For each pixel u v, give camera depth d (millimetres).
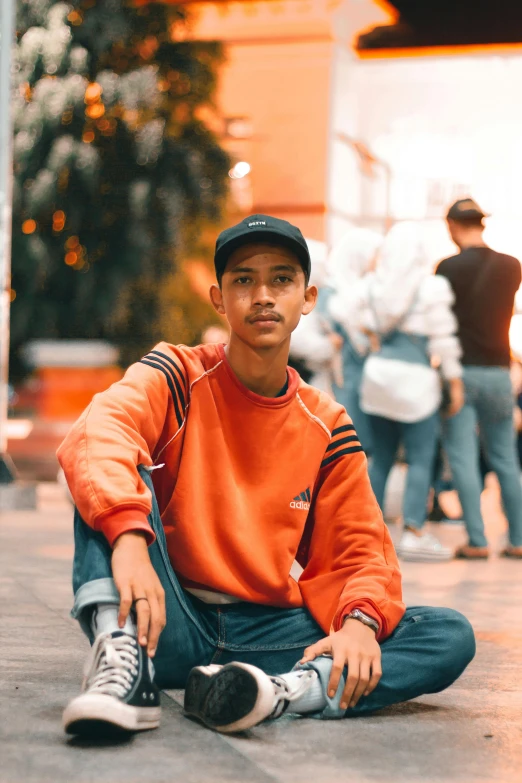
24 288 14641
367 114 18016
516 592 4406
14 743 1837
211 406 2234
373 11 16797
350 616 2156
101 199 14430
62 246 14547
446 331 5613
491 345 5781
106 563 1941
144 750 1819
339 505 2320
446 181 17750
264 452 2240
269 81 16812
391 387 5559
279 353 2217
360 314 5754
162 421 2199
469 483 5793
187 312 15875
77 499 1975
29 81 14430
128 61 15070
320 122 16703
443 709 2283
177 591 2160
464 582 4691
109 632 1897
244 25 16656
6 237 8453
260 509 2238
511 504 5918
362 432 6117
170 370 2225
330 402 2348
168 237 14500
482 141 17641
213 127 16797
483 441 5980
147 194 14273
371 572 2242
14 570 4445
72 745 1836
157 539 2090
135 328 15102
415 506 5664
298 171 16781
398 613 2189
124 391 2143
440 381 5738
